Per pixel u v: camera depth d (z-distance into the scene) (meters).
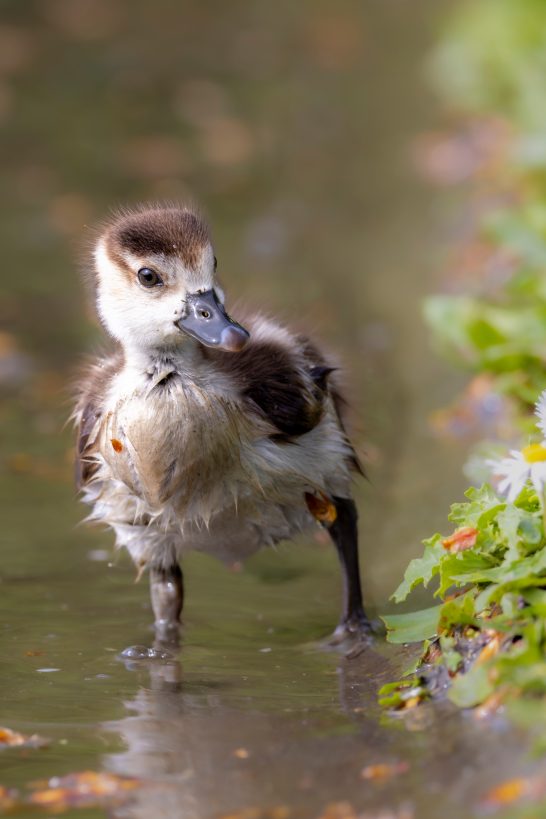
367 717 7.62
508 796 6.16
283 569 11.38
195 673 9.00
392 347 16.22
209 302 9.25
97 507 10.02
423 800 6.31
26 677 8.97
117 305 9.44
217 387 9.19
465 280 17.69
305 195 23.22
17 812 6.67
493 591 7.40
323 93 29.19
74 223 21.91
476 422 13.76
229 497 9.30
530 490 8.00
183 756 7.30
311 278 18.98
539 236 15.12
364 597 10.34
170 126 27.48
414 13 35.06
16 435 14.54
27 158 25.55
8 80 30.53
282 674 8.95
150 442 9.15
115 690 8.67
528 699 6.91
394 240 20.56
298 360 9.83
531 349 13.05
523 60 26.31
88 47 33.31
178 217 9.62
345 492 9.88
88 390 10.25
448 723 7.08
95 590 10.86
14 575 11.16
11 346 16.97
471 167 23.58
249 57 32.31
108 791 6.85
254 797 6.64
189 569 11.45
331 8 36.50
